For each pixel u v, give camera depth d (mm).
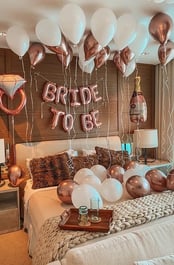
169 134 4238
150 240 1443
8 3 2018
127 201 2180
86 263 1268
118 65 3311
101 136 4043
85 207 1835
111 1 2057
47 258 1545
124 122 4258
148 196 2293
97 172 2867
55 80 3646
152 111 4562
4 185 3076
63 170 2965
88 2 2074
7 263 2330
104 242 1400
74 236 1598
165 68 4227
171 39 2928
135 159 4215
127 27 2221
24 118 3469
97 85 3971
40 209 2234
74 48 3195
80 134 3863
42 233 1812
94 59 2982
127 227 1714
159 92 4398
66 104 3727
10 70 3340
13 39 2475
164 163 4070
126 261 1321
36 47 2879
